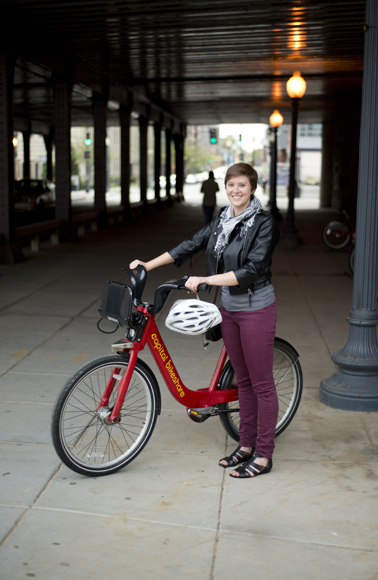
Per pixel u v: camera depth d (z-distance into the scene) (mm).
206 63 16047
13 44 11070
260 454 3645
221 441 4121
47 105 25938
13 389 5004
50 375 5363
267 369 3574
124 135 21656
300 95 13883
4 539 2941
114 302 3553
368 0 4461
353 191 25578
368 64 4500
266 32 12484
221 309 3656
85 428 3887
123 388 3590
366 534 3027
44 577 2672
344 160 28656
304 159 63812
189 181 69812
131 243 14758
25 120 32281
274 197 23047
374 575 2719
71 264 11383
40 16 11266
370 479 3594
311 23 11695
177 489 3455
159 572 2723
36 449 3926
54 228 14227
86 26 11977
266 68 16859
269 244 3373
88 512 3195
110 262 11680
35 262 11570
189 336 6770
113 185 74812
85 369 3484
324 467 3742
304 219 24375
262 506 3281
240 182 3393
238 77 18344
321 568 2764
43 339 6512
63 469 3668
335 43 13523
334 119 31953
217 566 2770
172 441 4109
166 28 12203
